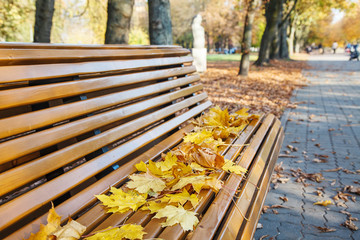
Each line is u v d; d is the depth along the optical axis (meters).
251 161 2.10
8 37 13.88
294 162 3.91
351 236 2.31
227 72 16.45
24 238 1.06
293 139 4.88
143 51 2.22
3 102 1.15
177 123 2.44
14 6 13.50
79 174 1.38
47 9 7.98
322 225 2.47
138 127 1.95
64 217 1.21
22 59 1.25
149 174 1.60
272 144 2.70
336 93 9.84
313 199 2.93
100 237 1.08
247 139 2.47
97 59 1.74
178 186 1.46
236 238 1.31
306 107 7.52
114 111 1.76
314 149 4.39
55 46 1.46
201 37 16.62
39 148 1.24
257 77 14.17
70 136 1.41
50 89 1.37
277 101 8.08
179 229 1.18
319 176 3.37
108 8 7.02
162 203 1.37
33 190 1.17
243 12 51.03
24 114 1.22
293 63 26.11
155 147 2.03
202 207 1.38
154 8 7.58
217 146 2.15
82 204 1.31
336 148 4.41
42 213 1.29
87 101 1.57
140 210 1.32
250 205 1.63
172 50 2.80
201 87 3.30
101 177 1.58
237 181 1.71
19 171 1.14
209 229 1.21
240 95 8.88
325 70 19.36
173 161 1.75
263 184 1.94
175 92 2.60
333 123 5.89
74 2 16.70
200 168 1.69
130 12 7.05
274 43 28.92
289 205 2.81
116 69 1.86
